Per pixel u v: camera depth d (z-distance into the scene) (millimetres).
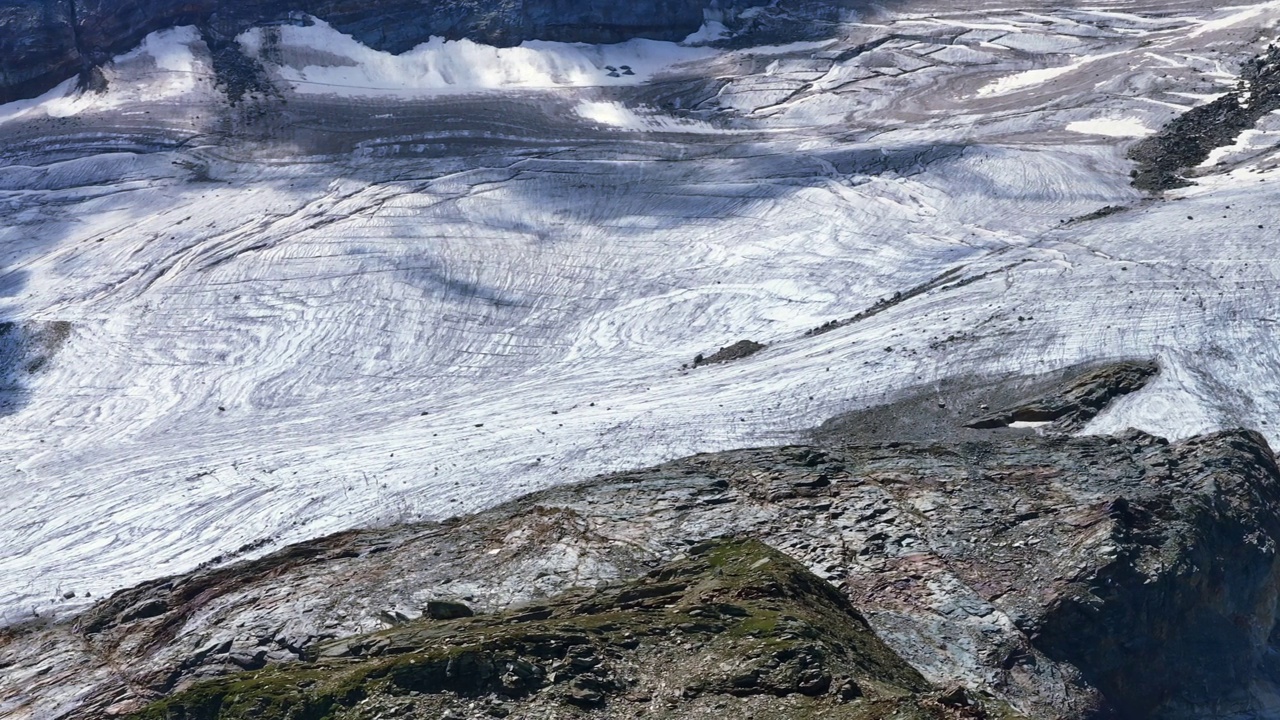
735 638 27453
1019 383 52062
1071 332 54719
